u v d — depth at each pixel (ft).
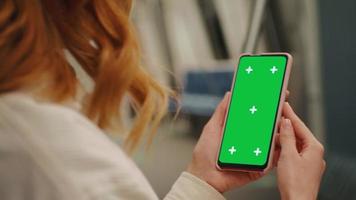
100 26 1.78
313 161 2.02
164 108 2.16
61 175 1.35
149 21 22.91
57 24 1.70
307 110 11.39
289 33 11.94
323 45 11.18
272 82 2.16
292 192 1.94
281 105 2.12
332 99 10.94
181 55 22.98
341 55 10.71
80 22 1.75
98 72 1.75
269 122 2.11
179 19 22.84
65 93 1.61
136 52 1.85
